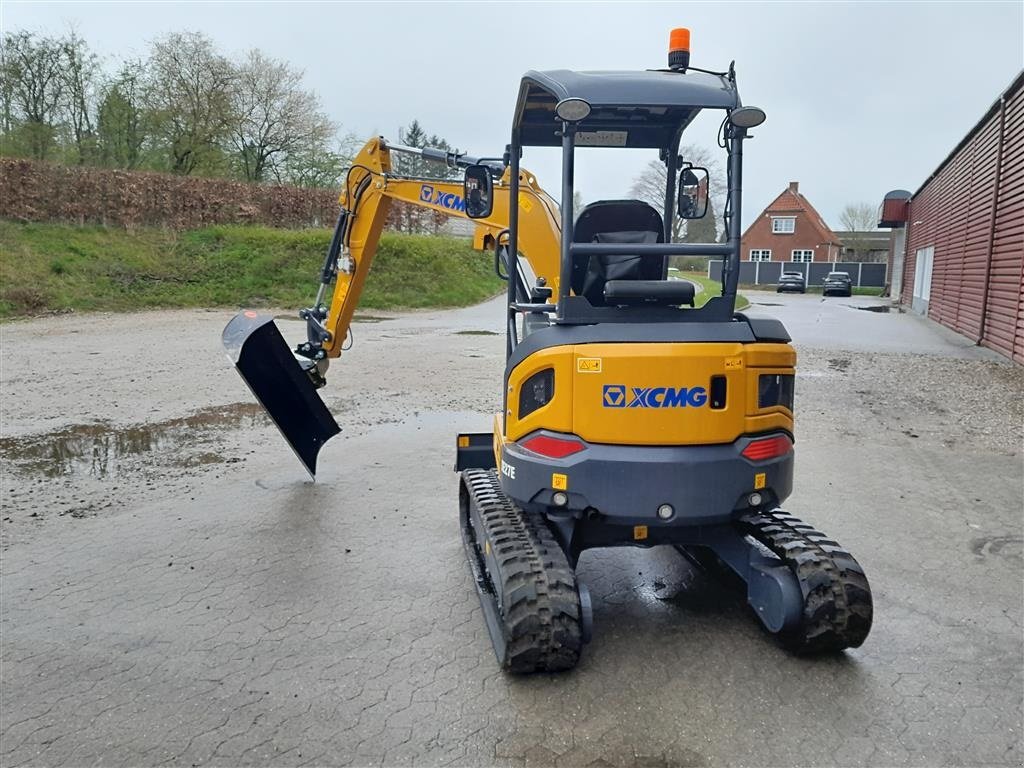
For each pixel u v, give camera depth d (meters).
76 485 6.58
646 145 4.79
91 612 4.29
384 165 6.66
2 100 29.27
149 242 24.12
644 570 4.94
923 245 26.84
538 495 3.66
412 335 17.45
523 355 3.80
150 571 4.85
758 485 3.59
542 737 3.17
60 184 23.41
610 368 3.48
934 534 5.53
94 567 4.91
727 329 3.61
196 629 4.10
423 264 27.77
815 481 6.80
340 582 4.69
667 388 3.47
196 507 6.05
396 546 5.26
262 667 3.71
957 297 19.67
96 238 23.20
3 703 3.41
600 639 4.00
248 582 4.69
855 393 10.80
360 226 6.69
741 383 3.54
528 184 5.12
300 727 3.24
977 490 6.54
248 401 9.87
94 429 8.44
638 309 3.71
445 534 5.49
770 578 3.76
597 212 4.08
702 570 4.93
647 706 3.38
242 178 35.00
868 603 3.63
